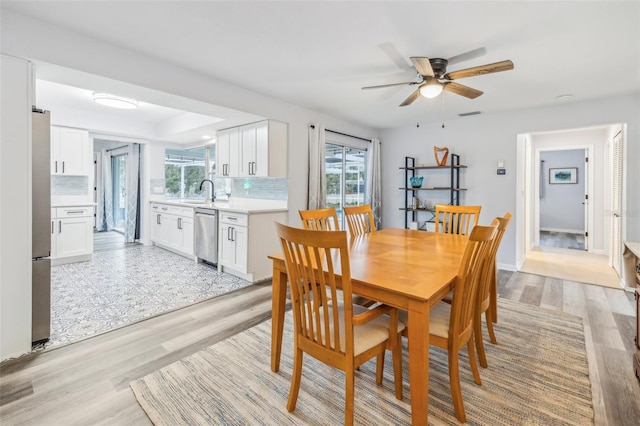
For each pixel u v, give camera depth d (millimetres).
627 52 2428
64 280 3596
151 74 2633
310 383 1768
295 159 4016
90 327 2424
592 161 5453
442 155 4891
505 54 2469
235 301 3018
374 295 1424
